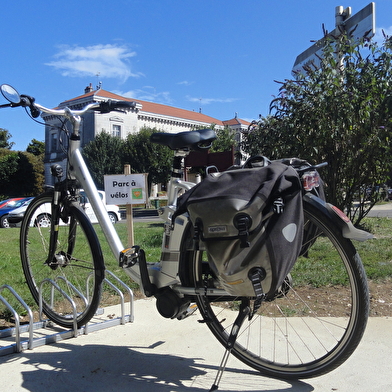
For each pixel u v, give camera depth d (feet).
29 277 10.15
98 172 122.62
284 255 5.59
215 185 6.11
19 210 47.47
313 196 6.61
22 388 6.81
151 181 120.67
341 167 22.25
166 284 7.57
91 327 9.46
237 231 5.55
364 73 20.53
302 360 7.50
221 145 107.14
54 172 9.14
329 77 20.16
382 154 21.17
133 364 7.72
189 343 8.71
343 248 6.31
